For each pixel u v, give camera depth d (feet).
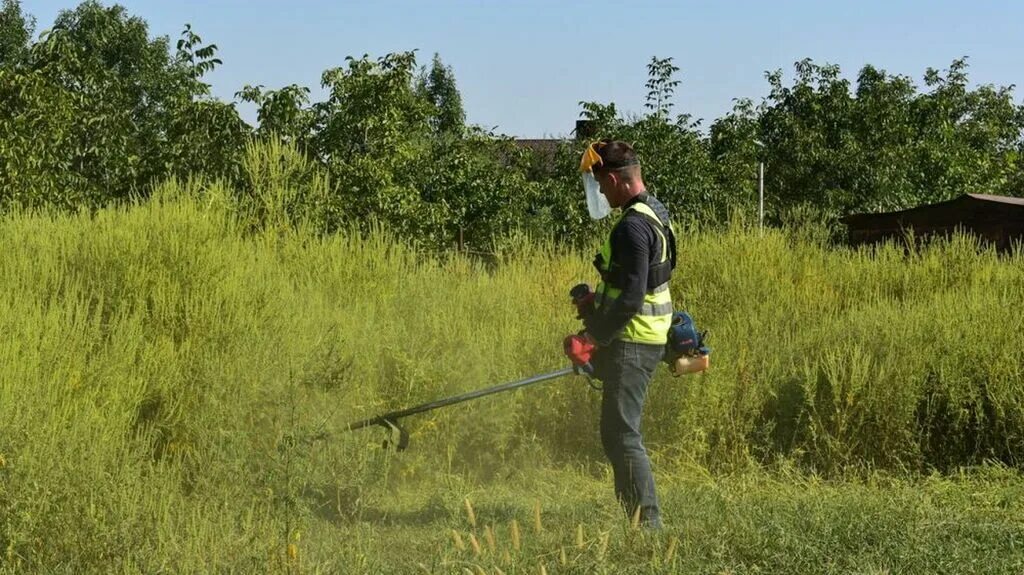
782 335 28.37
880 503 17.83
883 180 81.92
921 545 15.60
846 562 15.21
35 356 18.71
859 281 37.14
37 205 41.22
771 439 25.22
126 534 14.76
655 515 17.33
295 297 25.71
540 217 66.80
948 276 37.29
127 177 46.68
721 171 73.61
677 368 17.92
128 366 20.68
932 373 25.32
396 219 49.26
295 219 35.17
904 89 87.10
